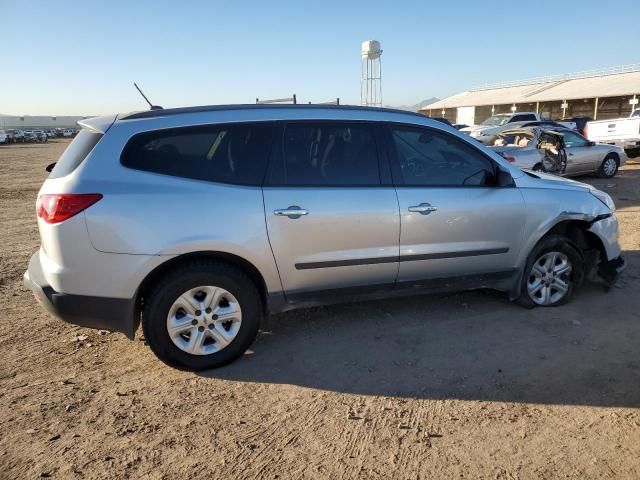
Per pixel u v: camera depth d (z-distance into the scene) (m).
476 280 4.42
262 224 3.63
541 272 4.65
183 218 3.46
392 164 4.07
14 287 5.61
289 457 2.73
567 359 3.76
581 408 3.15
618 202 10.29
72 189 3.32
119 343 4.15
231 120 3.74
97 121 3.67
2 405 3.24
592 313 4.58
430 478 2.56
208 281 3.56
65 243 3.31
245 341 3.74
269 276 3.74
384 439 2.88
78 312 3.41
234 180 3.65
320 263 3.83
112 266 3.37
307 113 3.93
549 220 4.50
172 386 3.47
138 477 2.59
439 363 3.73
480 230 4.28
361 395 3.34
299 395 3.35
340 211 3.82
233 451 2.79
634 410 3.12
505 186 4.37
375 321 4.46
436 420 3.05
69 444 2.85
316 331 4.30
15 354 3.96
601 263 4.97
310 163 3.85
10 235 8.55
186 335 3.63
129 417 3.11
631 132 17.53
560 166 12.72
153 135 3.56
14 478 2.59
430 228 4.10
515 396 3.29
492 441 2.85
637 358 3.76
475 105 55.12
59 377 3.61
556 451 2.75
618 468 2.61
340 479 2.56
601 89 41.88
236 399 3.31
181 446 2.83
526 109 52.25
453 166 4.29
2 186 16.30
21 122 152.50
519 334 4.18
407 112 4.26
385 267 4.04
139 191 3.41
